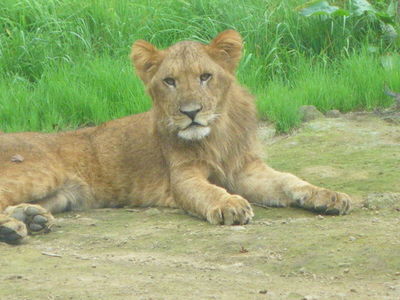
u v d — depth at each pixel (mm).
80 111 16094
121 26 19172
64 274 7559
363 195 10664
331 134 14422
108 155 11281
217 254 8273
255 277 7457
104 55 18234
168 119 10273
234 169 10891
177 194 10391
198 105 9906
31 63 18172
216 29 19047
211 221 9578
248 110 11109
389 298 6621
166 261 8078
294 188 10203
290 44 18875
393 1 19547
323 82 16734
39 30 19062
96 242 8992
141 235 9180
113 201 11320
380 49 18203
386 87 15812
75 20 19109
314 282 7266
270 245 8383
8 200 10273
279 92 16500
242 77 17328
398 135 14102
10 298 6816
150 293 6855
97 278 7395
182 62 10055
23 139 10969
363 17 18812
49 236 9352
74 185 11094
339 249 8078
